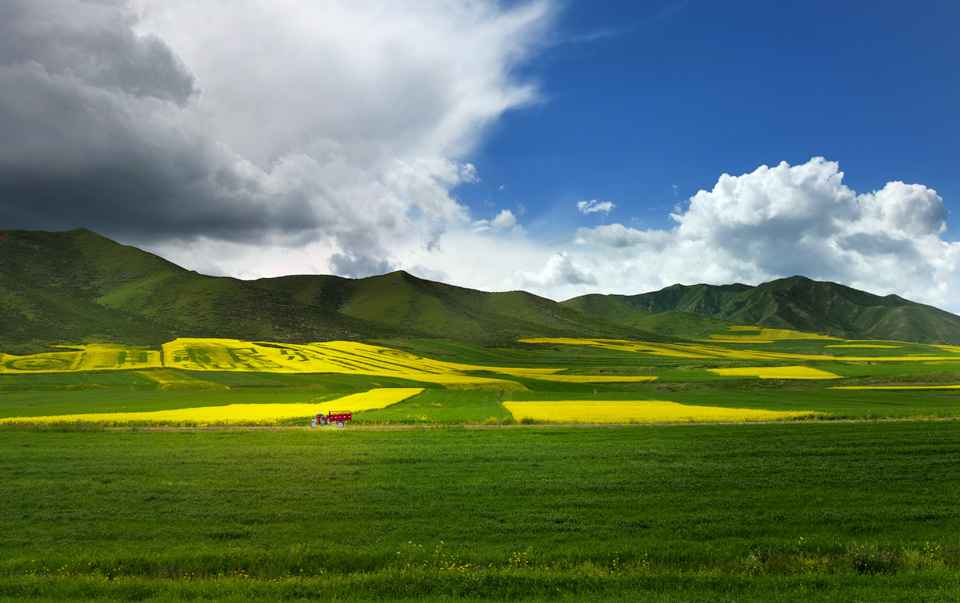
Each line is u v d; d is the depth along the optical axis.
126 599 12.89
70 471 25.14
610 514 19.16
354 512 19.41
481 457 27.84
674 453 28.42
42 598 12.80
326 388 83.56
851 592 12.75
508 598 13.02
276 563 15.30
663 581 13.78
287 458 27.95
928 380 87.56
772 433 34.00
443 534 17.48
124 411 54.41
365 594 13.15
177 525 18.41
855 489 21.62
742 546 16.28
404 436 35.41
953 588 12.86
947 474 23.50
